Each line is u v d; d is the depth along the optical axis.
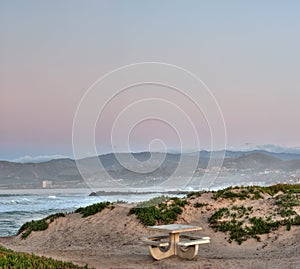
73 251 12.16
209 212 15.26
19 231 16.16
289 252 10.77
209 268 9.35
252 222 13.38
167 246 10.81
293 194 16.05
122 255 11.34
